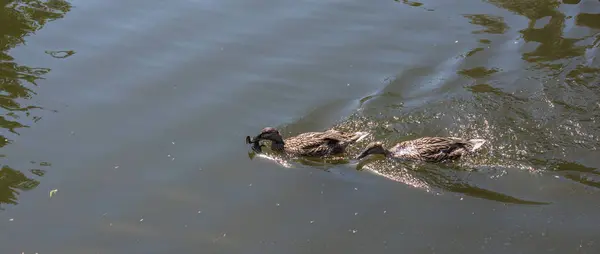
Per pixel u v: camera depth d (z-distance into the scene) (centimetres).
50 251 1061
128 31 1648
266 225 1127
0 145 1268
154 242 1088
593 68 1493
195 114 1388
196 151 1293
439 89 1458
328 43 1630
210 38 1631
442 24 1709
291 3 1805
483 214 1140
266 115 1394
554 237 1086
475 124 1352
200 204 1169
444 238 1095
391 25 1708
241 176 1240
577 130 1313
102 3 1773
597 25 1666
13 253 1053
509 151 1277
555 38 1623
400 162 1274
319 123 1378
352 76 1512
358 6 1794
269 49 1600
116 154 1274
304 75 1514
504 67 1520
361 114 1397
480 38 1641
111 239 1091
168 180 1220
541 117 1352
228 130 1350
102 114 1376
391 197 1188
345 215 1146
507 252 1063
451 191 1196
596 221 1111
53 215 1131
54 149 1276
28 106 1381
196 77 1494
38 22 1680
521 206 1152
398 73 1517
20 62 1515
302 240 1096
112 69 1509
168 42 1612
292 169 1266
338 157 1307
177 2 1789
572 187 1182
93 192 1185
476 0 1817
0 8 1739
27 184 1188
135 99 1422
